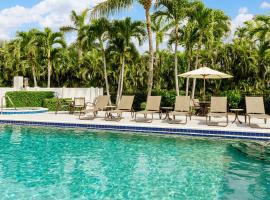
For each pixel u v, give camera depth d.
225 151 8.62
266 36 20.78
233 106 17.58
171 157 8.01
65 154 8.27
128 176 6.44
